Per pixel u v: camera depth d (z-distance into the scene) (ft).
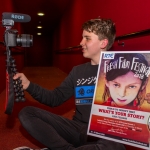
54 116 3.63
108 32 3.66
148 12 5.50
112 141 3.03
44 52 41.47
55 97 3.89
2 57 11.89
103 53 3.31
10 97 3.01
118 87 3.06
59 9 22.29
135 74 2.98
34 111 3.43
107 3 8.75
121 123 2.96
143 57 2.96
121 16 7.31
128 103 2.95
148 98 2.82
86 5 12.61
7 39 3.13
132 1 6.44
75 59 16.65
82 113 3.72
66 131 3.50
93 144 3.21
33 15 25.11
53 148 3.28
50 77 19.03
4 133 5.83
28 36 3.18
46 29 36.42
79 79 3.87
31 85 3.60
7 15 3.10
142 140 2.78
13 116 7.23
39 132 3.28
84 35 3.76
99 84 3.23
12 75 3.17
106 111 3.09
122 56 3.14
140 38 5.89
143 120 2.81
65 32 22.53
